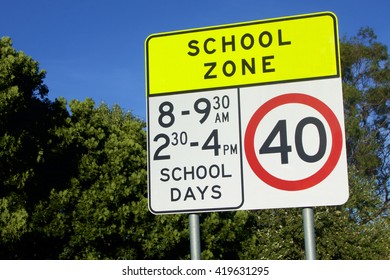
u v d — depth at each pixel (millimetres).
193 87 4695
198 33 4738
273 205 4465
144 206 22438
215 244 24062
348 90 48719
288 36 4594
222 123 4617
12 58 20891
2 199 19766
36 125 22172
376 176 49219
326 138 4441
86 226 21766
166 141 4691
